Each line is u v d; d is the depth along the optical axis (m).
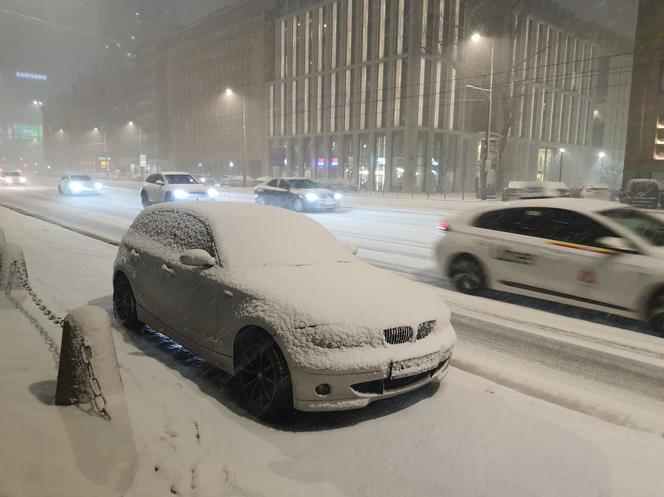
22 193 35.28
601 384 4.99
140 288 5.71
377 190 57.47
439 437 3.85
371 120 57.47
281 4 69.31
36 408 3.82
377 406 4.37
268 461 3.46
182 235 5.43
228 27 82.44
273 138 72.81
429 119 54.66
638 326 6.75
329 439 3.79
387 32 55.12
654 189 33.56
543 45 67.56
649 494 3.21
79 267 9.69
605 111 89.62
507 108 46.72
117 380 4.02
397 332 4.07
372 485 3.24
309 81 65.62
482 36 47.03
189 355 5.34
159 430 3.73
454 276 8.69
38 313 6.40
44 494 2.88
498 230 8.06
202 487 3.09
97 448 3.37
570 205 7.36
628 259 6.50
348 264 5.24
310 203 23.19
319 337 3.85
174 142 99.00
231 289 4.45
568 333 6.47
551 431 3.99
